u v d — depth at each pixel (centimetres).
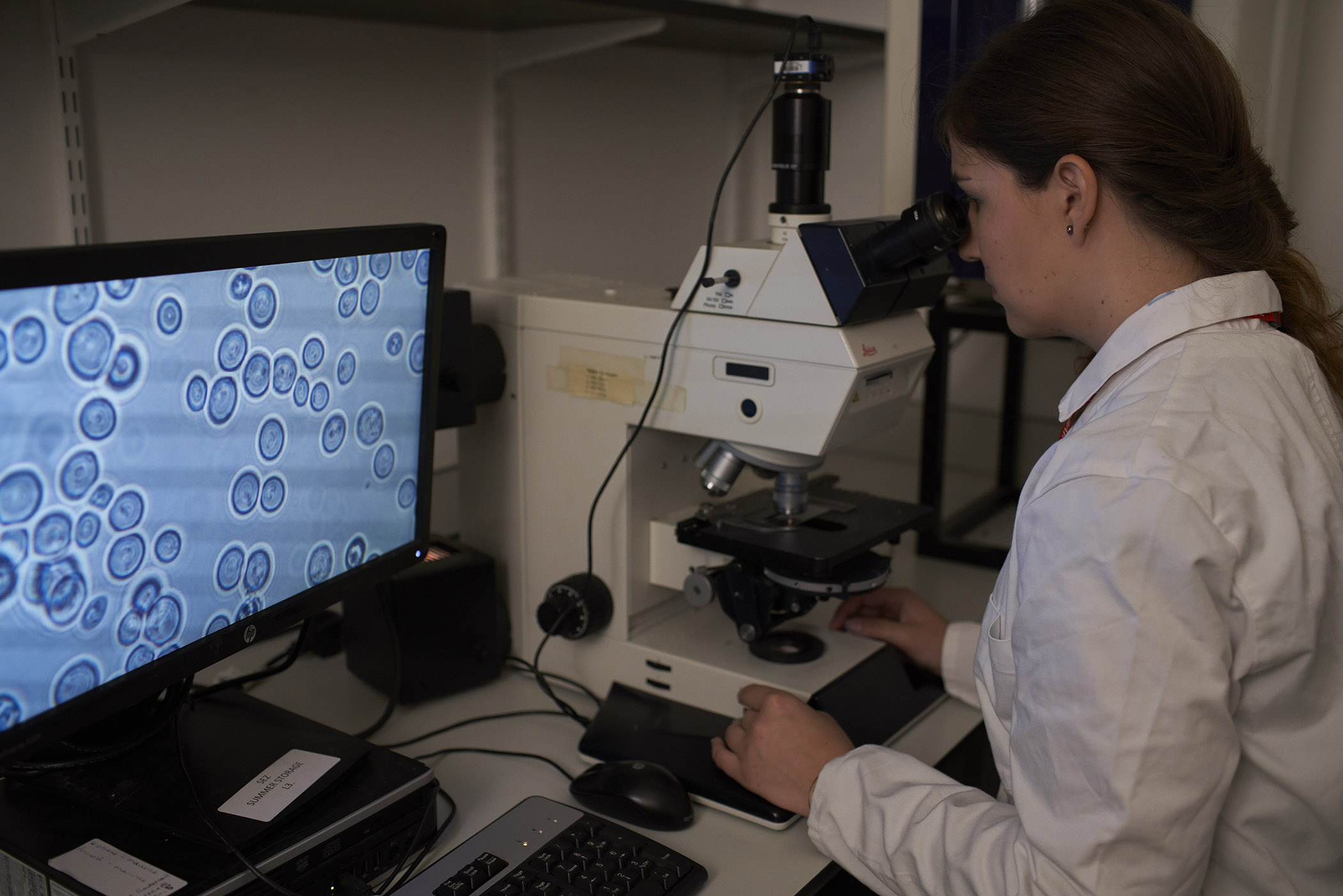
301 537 90
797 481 112
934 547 173
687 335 106
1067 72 67
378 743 107
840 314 95
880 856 81
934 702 116
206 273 75
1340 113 154
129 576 75
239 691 102
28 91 123
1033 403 231
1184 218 67
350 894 82
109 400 70
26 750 69
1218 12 137
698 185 240
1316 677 66
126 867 75
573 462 118
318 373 87
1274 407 66
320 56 156
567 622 117
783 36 187
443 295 98
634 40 198
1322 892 69
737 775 96
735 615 112
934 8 151
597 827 87
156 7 112
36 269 62
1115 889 61
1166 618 60
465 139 182
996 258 74
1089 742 61
